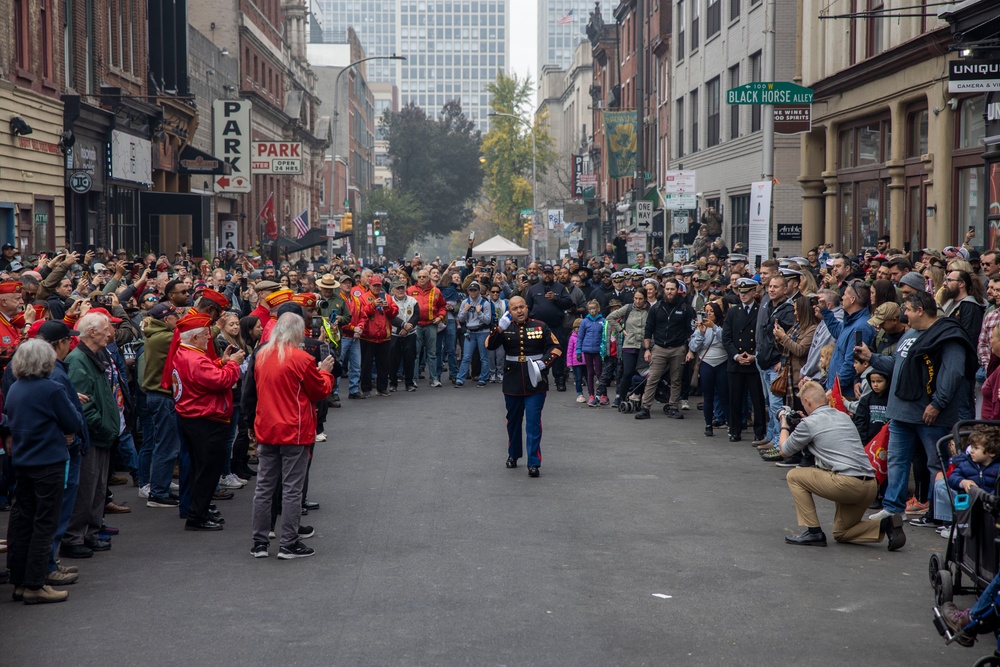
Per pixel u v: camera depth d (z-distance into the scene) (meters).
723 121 38.88
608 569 8.33
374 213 98.31
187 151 37.59
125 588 7.97
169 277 16.17
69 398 7.86
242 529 9.88
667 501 10.80
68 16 27.52
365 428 15.71
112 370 10.50
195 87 41.84
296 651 6.52
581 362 18.50
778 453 12.88
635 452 13.67
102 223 29.14
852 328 11.33
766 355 13.18
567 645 6.61
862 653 6.54
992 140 18.89
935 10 21.11
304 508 10.29
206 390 9.63
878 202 25.59
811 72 28.81
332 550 8.97
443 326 21.45
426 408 17.95
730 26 37.72
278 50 64.38
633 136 40.44
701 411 17.55
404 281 20.53
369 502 10.77
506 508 10.48
